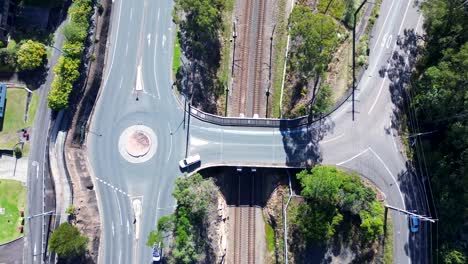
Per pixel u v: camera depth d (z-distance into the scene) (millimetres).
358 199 95375
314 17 87500
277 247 104188
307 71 98688
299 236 101750
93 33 98688
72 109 97438
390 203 100750
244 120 102688
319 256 101438
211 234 100688
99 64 100438
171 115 102438
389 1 105750
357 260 100438
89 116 101000
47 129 96438
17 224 93812
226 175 107750
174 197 98000
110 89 102000
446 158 97750
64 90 92438
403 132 102438
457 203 96000
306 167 101500
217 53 107125
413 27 104875
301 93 104250
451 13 90938
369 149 102312
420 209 100312
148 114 102188
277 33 108438
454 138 94250
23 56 92188
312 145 102438
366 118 103062
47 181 94938
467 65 82750
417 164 101250
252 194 108000
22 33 97562
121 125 101562
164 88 103062
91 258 96625
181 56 103938
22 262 93312
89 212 97125
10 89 96188
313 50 88875
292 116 103250
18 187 94750
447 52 90312
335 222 96125
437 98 90750
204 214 96062
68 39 93750
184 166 100250
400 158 101750
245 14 108625
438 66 90250
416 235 99500
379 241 99812
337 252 101000
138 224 99375
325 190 91812
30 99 96500
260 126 102812
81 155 99375
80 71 97438
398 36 104812
